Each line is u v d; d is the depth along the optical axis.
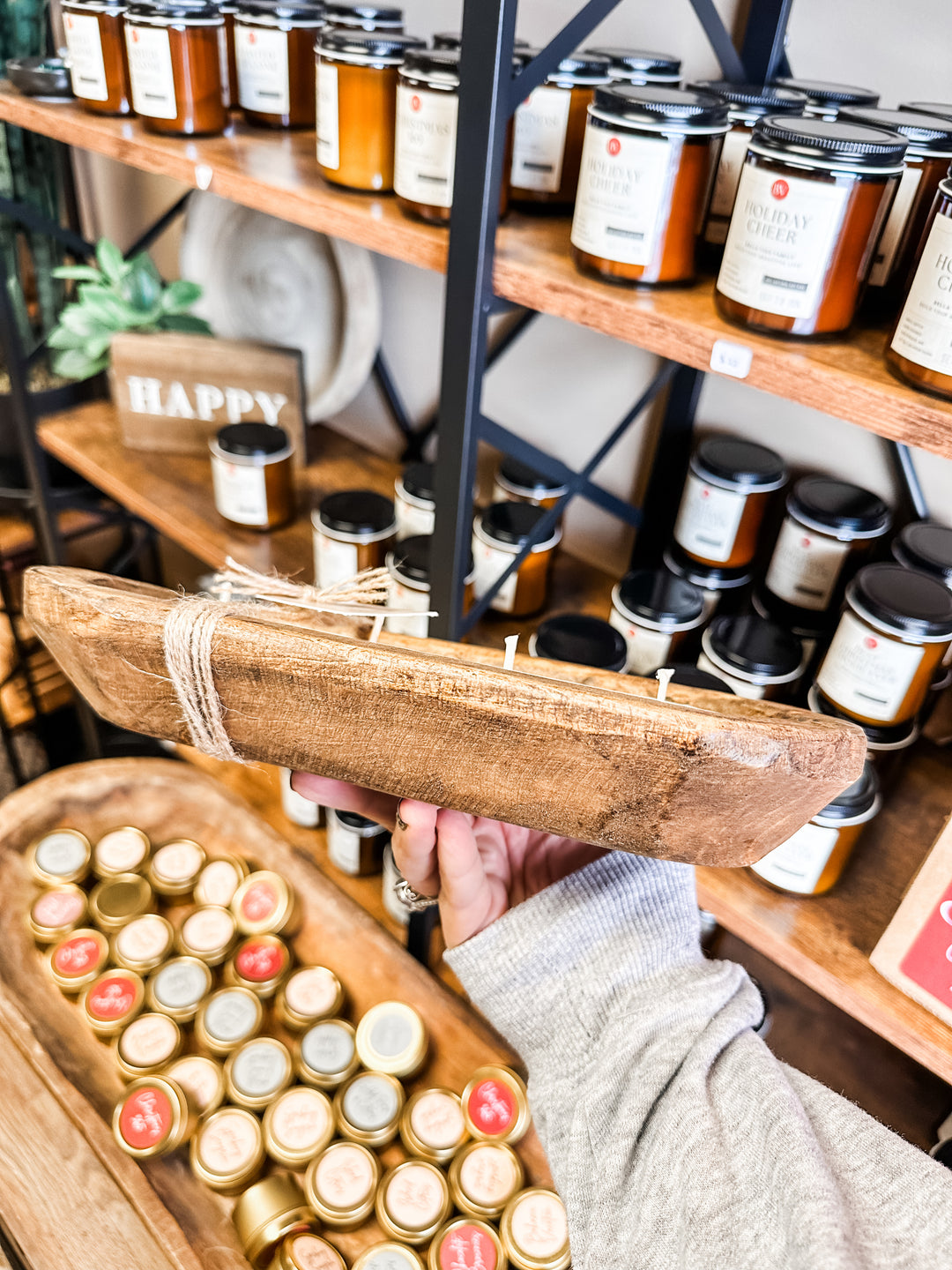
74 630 0.40
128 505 1.25
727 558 0.89
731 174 0.67
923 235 0.48
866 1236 0.39
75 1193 0.83
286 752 0.43
